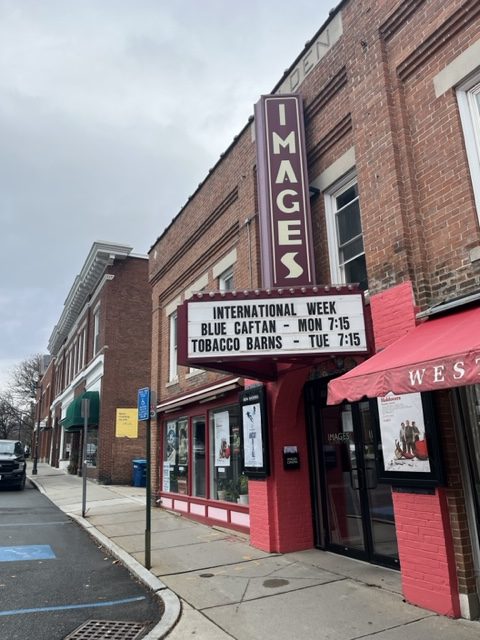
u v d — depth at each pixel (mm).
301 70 8812
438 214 6098
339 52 7891
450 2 6109
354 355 6852
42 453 50906
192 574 7047
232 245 11023
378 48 6980
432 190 6207
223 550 8469
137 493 17828
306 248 7883
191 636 4965
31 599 6250
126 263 23531
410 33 6633
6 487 21781
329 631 4965
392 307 6320
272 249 7875
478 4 5816
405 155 6508
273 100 8406
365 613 5383
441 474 5309
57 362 42250
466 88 6047
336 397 5059
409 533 5680
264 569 7211
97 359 23406
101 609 5875
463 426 5539
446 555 5262
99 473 21406
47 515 13344
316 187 8359
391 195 6527
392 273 6395
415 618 5191
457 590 5230
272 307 6941
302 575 6840
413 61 6598
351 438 7793
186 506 12289
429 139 6324
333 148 8133
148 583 6688
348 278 7879
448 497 5395
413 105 6605
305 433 8758
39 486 21688
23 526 11570
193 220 12875
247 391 9227
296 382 8328
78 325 31312
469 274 5645
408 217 6379
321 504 8367
